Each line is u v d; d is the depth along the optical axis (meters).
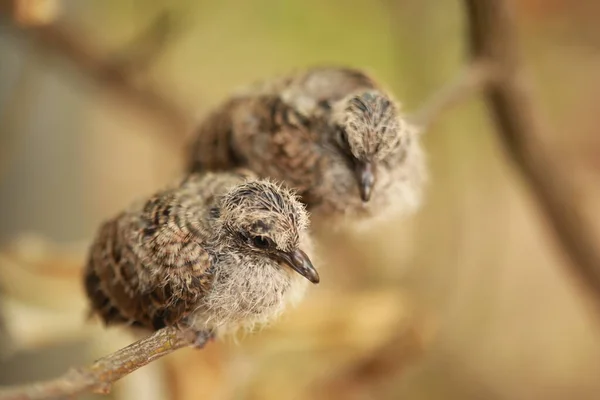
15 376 0.79
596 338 1.10
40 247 0.81
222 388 0.76
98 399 0.73
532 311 1.13
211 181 0.62
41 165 0.94
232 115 0.67
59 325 0.75
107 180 1.15
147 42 0.89
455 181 1.06
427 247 0.96
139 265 0.60
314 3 1.22
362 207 0.66
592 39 1.21
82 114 1.01
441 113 0.71
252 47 1.26
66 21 0.92
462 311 1.09
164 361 0.76
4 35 0.86
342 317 0.80
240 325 0.61
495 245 1.14
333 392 0.82
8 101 0.85
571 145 1.18
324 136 0.66
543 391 1.07
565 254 0.80
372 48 1.19
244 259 0.60
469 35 0.73
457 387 1.06
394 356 0.82
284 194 0.61
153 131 1.07
